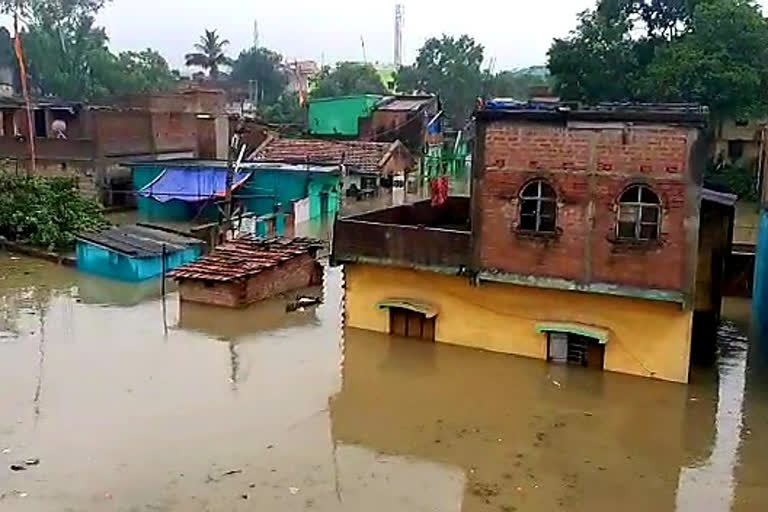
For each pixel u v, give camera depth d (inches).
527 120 611.2
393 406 570.9
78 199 1167.6
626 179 587.8
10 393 572.1
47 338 709.9
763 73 1691.7
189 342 708.0
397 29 3929.6
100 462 467.8
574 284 616.4
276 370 639.1
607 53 1862.7
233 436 510.3
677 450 506.0
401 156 1802.4
